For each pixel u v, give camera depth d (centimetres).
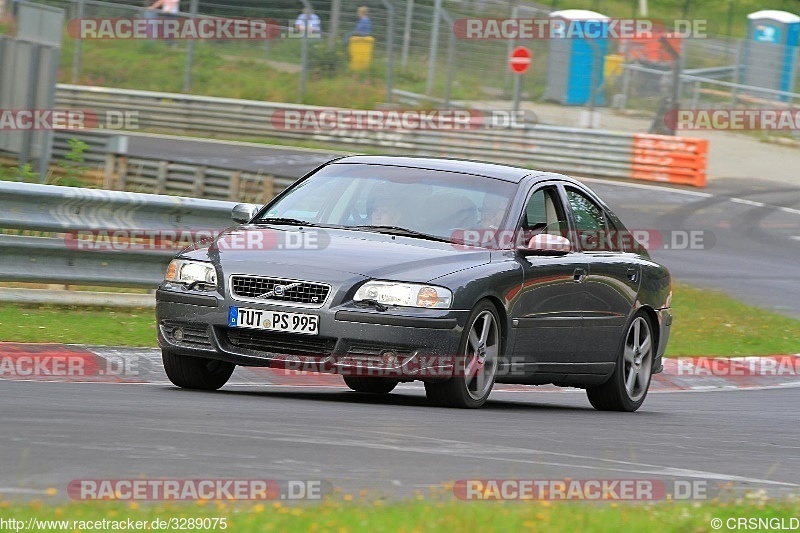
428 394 2698
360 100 11331
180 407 2345
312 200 2934
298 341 2592
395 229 2811
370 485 1681
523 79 11600
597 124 11244
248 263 2652
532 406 3139
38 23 6975
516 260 2809
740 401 3669
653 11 14950
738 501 1728
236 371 3222
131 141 10025
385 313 2562
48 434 1892
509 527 1377
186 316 2659
